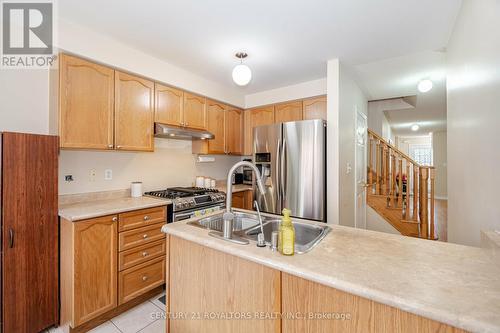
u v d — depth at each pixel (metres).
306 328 0.91
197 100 3.00
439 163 8.62
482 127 1.31
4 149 1.50
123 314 1.97
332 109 2.54
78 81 1.94
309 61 2.58
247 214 1.68
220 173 3.79
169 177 3.04
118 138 2.19
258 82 3.20
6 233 1.51
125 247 1.97
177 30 1.99
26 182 1.60
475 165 1.43
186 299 1.29
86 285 1.73
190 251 1.27
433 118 6.45
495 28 1.13
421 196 3.66
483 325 0.59
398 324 0.74
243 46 2.26
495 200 1.16
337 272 0.85
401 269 0.88
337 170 2.50
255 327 1.04
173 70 2.66
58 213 1.77
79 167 2.23
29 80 1.93
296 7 1.69
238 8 1.70
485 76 1.26
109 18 1.82
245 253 1.02
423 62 2.65
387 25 1.91
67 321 1.72
